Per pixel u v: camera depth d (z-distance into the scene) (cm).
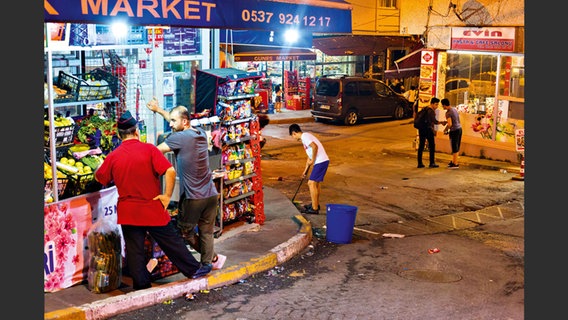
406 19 2061
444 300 825
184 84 1059
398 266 973
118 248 790
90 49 841
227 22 1001
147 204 777
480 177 1673
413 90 2905
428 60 2023
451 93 1998
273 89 3009
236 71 1074
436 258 1016
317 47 2814
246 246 996
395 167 1802
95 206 812
